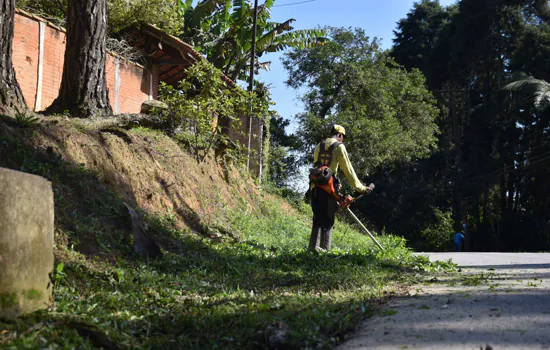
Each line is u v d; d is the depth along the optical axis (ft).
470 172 142.10
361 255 25.23
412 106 111.86
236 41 88.28
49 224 11.63
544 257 35.81
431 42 178.29
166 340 10.33
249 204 44.80
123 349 9.75
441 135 166.09
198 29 92.89
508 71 152.35
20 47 38.60
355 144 93.25
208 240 28.45
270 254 27.53
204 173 38.93
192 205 33.65
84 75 31.37
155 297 14.97
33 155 22.57
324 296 15.61
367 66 104.17
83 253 18.52
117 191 26.66
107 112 32.42
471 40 149.48
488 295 14.11
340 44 104.22
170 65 62.75
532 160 134.72
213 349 9.86
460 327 10.07
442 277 20.97
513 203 152.87
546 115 130.82
